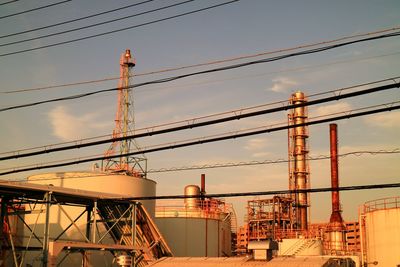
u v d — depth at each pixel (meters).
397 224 54.91
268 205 84.81
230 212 75.81
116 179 56.62
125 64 73.25
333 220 79.81
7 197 44.41
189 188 76.75
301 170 85.56
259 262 36.62
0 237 43.62
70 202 47.41
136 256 46.28
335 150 81.81
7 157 23.55
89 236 48.53
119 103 72.12
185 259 41.31
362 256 60.44
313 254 67.62
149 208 59.88
